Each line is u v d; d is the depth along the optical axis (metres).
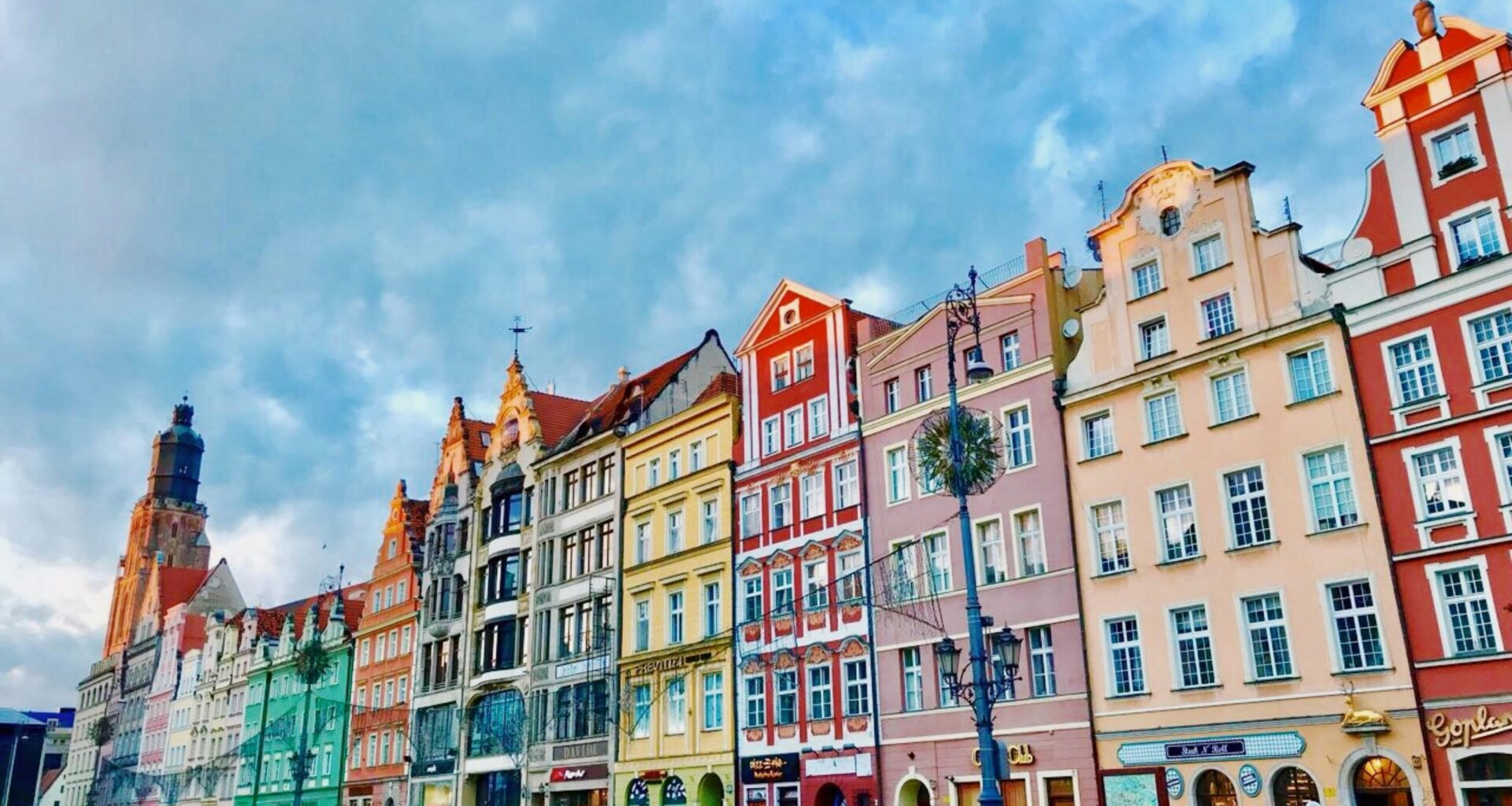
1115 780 35.22
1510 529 29.42
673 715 51.88
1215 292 36.53
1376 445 32.28
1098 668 36.69
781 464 49.44
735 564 50.31
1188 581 35.25
